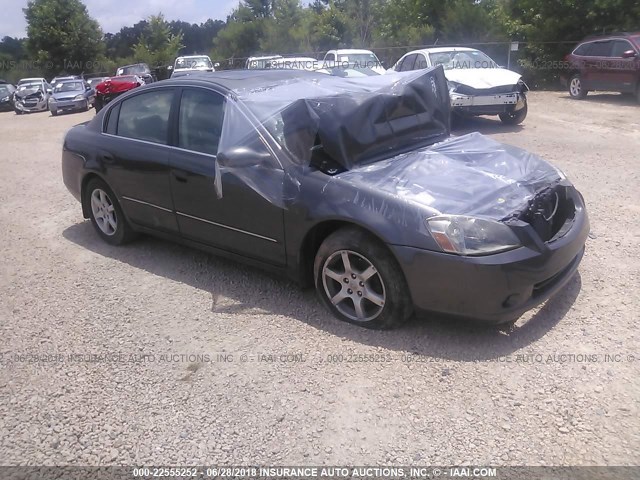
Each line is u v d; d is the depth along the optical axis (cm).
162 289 473
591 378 327
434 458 277
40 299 470
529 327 382
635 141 961
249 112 431
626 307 400
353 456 281
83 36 4541
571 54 1645
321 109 411
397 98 448
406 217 358
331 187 388
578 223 405
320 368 351
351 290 392
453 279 346
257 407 320
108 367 367
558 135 1043
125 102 539
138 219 532
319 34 3491
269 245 426
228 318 418
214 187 444
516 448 280
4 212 741
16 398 341
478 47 2128
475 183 388
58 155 1174
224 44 4344
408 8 2658
